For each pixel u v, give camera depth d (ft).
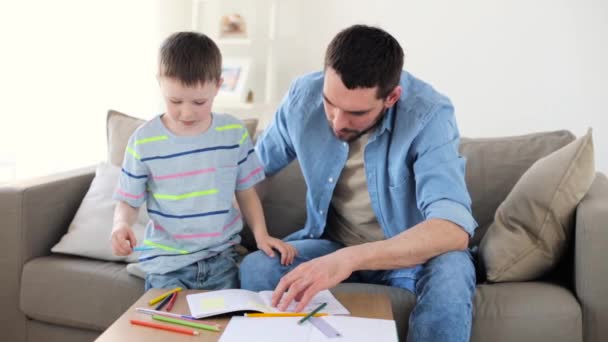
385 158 4.82
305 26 9.70
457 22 9.00
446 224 4.23
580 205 4.74
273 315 3.65
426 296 4.10
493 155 6.10
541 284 4.86
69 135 10.60
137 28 10.21
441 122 4.70
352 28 4.24
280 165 5.54
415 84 4.96
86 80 10.43
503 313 4.51
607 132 8.64
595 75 8.59
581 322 4.51
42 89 10.52
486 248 5.07
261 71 10.14
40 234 5.93
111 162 6.83
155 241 4.85
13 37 10.41
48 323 5.73
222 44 10.28
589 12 8.49
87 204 6.14
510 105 8.98
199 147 4.71
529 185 5.00
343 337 3.36
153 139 4.68
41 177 6.34
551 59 8.72
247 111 10.23
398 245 4.09
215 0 10.16
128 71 10.32
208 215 4.74
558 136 6.08
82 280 5.49
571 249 4.99
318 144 5.07
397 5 9.22
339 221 5.37
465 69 9.07
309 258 4.99
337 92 4.13
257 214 4.98
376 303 3.95
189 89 4.33
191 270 4.77
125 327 3.51
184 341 3.34
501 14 8.82
